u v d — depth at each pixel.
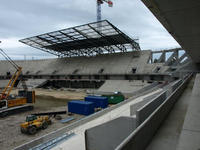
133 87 50.31
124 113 20.23
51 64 85.50
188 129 4.60
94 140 6.92
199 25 9.94
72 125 16.67
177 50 58.28
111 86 55.09
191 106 7.08
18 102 33.50
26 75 84.06
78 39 58.47
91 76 67.19
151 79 55.44
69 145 12.73
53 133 15.20
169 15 8.34
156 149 4.24
